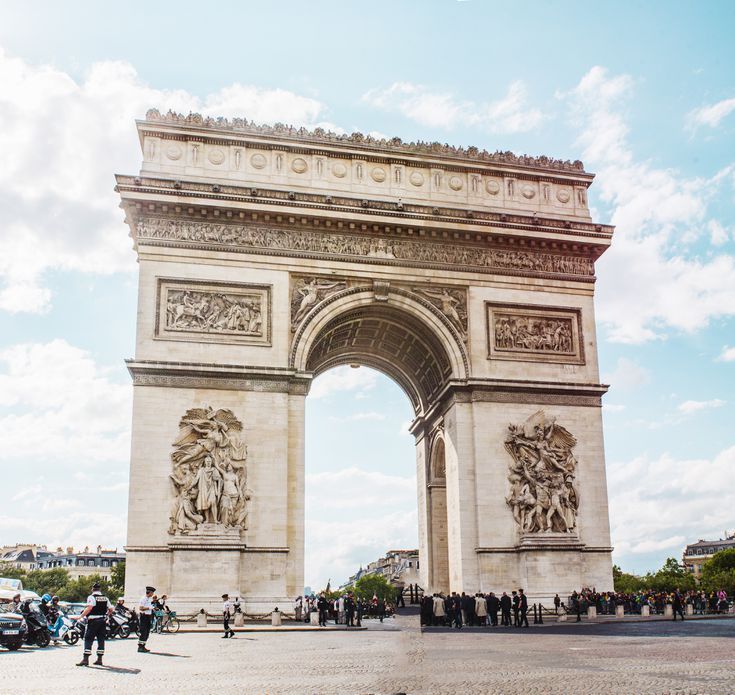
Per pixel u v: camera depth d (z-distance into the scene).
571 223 93.00
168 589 75.38
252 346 83.19
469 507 84.94
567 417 89.06
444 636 59.25
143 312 81.56
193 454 78.38
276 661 40.84
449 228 89.50
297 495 80.88
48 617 66.62
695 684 28.16
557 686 28.12
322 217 86.56
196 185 83.94
